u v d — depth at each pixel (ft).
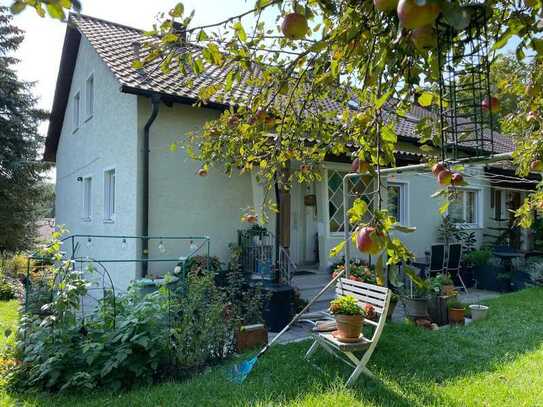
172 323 15.06
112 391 13.01
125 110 25.26
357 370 13.32
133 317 14.28
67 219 43.78
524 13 4.82
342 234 27.58
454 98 5.53
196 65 7.36
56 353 13.28
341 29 5.69
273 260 23.21
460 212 39.22
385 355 16.01
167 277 16.14
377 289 14.56
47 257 15.69
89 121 34.37
